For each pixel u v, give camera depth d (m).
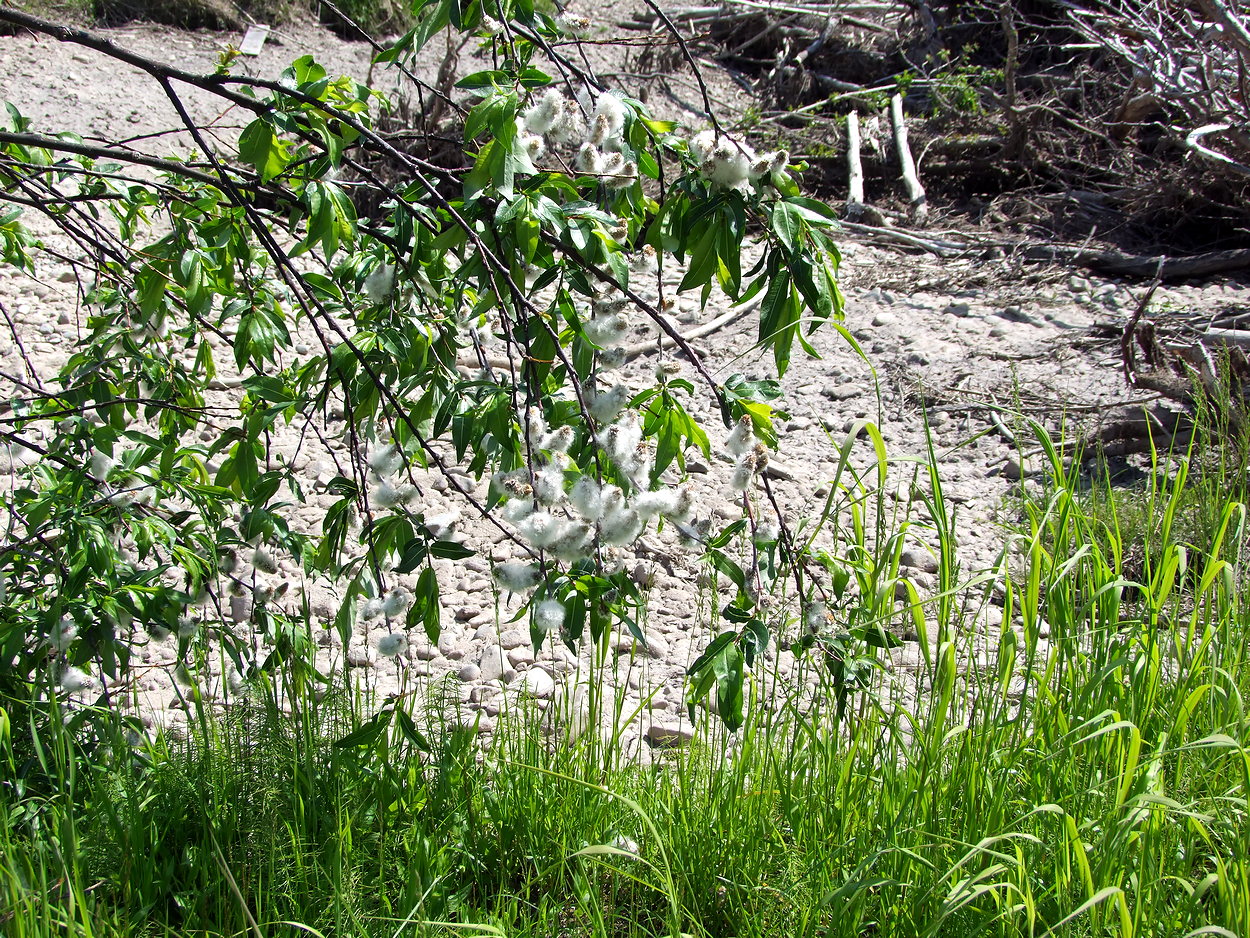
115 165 3.04
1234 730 2.63
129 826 2.51
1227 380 4.93
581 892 2.44
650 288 7.30
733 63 11.76
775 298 2.12
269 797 2.57
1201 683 2.90
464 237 2.19
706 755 2.97
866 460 5.41
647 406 2.30
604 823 2.70
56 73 9.09
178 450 3.14
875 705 2.59
